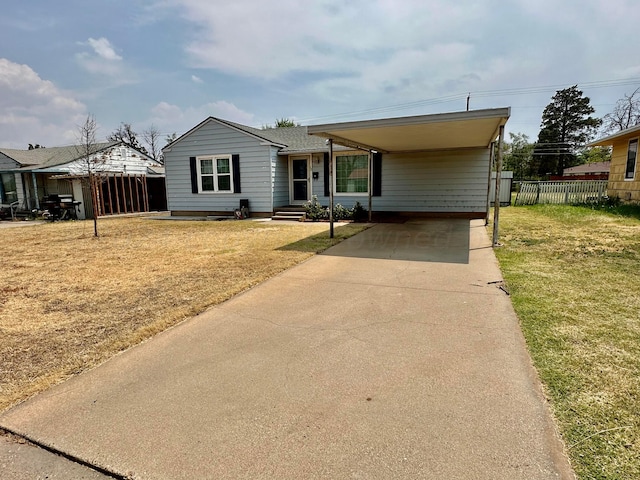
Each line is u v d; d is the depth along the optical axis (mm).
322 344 2994
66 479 1682
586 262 5398
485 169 11469
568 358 2611
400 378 2449
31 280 5320
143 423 2064
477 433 1885
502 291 4188
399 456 1744
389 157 12430
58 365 2762
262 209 13414
